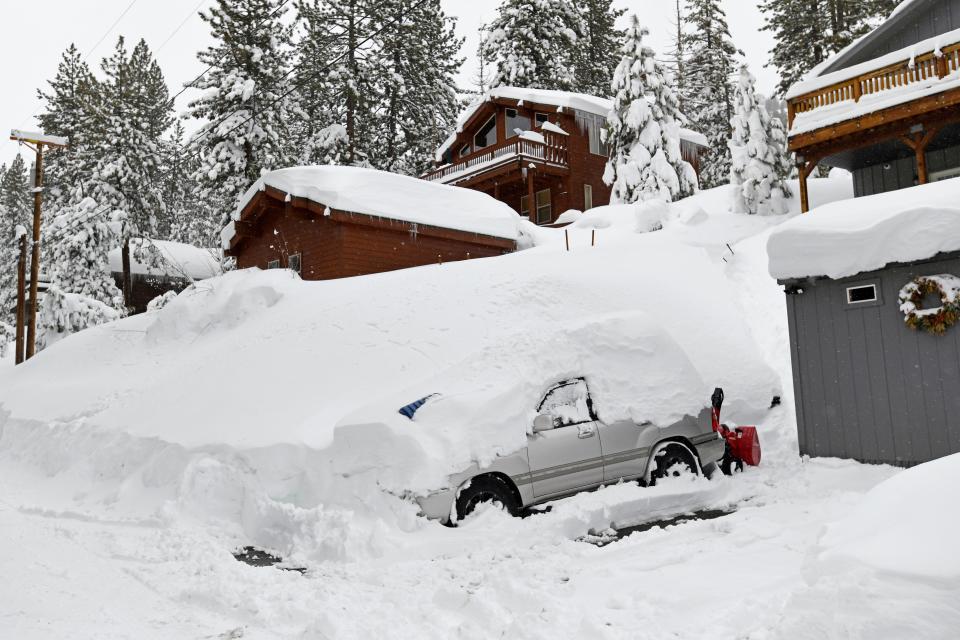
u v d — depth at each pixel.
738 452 9.03
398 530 6.73
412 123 40.09
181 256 46.62
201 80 31.53
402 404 8.09
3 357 34.16
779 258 9.34
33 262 25.45
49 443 13.55
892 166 19.75
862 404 8.70
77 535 8.01
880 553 3.06
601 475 7.74
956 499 3.11
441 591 5.12
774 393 11.44
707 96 44.47
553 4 40.75
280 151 31.67
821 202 21.61
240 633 4.81
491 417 7.37
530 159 31.14
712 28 44.91
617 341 8.52
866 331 8.70
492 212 23.84
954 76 15.64
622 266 15.19
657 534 6.38
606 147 34.69
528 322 12.19
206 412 10.99
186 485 8.71
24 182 64.12
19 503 10.41
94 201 34.03
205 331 17.66
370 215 20.22
